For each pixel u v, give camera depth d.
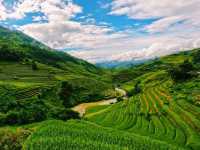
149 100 145.25
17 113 101.19
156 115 110.75
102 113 135.62
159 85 196.75
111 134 69.69
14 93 160.00
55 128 69.88
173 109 112.12
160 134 85.19
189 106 111.00
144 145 63.28
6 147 56.94
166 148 62.97
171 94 146.00
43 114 107.00
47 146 54.41
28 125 90.75
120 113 126.56
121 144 62.97
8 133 62.06
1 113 108.12
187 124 90.81
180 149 64.62
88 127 78.19
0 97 136.88
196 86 148.25
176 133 84.38
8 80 194.38
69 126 76.31
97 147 56.62
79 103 185.25
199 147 70.62
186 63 197.25
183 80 181.62
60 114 109.00
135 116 115.50
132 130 94.88
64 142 57.38
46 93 172.12
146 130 92.81
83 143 57.75
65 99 173.38
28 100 148.62
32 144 55.12
